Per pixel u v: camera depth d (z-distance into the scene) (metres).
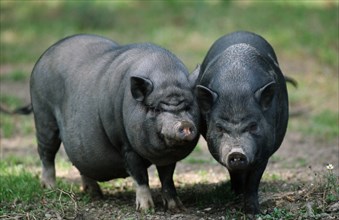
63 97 24.03
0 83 47.16
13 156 31.39
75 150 23.55
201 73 23.44
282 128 22.33
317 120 38.91
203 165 30.30
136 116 20.86
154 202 23.73
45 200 23.20
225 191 24.19
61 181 26.66
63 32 63.28
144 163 22.30
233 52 21.58
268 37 57.06
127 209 22.75
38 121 25.39
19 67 52.00
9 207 23.08
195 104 20.69
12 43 59.84
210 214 21.97
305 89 45.22
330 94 44.44
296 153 32.25
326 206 21.08
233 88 20.19
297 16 63.38
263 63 21.64
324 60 51.59
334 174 25.44
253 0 71.06
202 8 65.06
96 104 22.69
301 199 22.22
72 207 22.61
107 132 22.38
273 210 21.55
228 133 19.70
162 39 58.34
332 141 34.59
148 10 69.62
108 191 26.00
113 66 22.64
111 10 68.75
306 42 55.62
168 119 19.97
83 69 23.69
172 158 21.38
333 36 56.81
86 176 24.31
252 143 19.53
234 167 19.03
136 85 20.58
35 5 73.25
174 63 21.39
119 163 23.11
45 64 24.86
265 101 20.11
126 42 58.47
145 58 21.67
